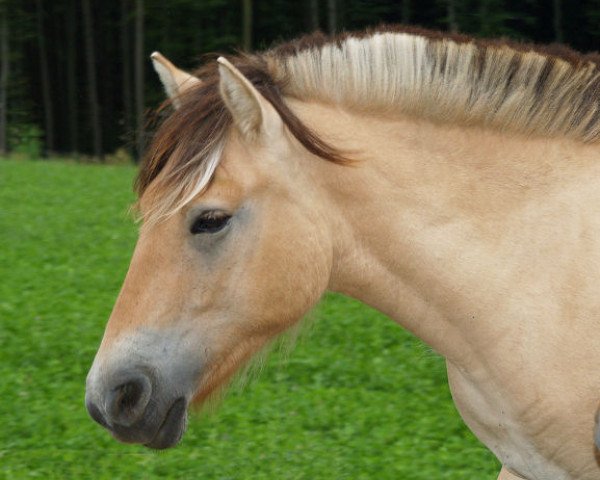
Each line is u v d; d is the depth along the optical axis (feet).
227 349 18.35
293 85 19.03
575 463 18.81
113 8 207.41
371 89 18.99
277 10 181.37
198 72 19.33
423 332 19.54
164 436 18.03
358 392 40.16
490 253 18.84
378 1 169.17
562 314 18.49
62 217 86.43
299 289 18.49
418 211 18.86
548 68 19.16
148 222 17.76
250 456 33.04
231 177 17.94
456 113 18.99
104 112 208.54
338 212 18.88
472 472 31.89
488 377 19.10
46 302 54.44
